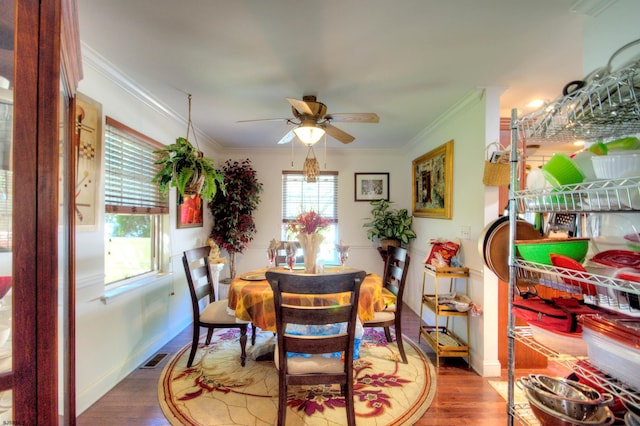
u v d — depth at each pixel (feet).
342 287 5.38
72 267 3.75
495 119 8.04
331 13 5.08
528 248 4.19
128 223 8.55
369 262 15.81
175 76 7.41
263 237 15.69
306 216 8.73
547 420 3.76
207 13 5.08
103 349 7.01
